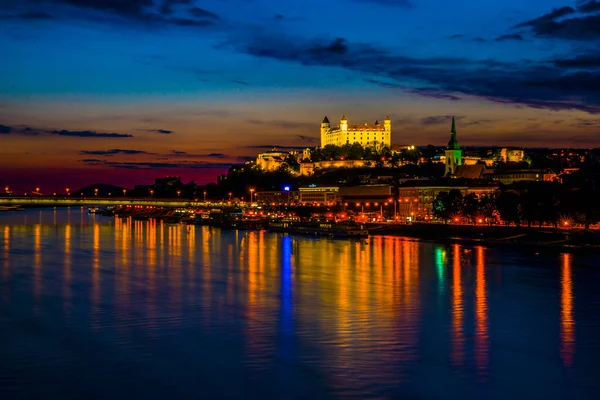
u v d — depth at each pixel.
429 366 87.56
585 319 114.06
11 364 87.94
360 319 112.69
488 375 84.62
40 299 130.75
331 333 103.00
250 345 96.31
